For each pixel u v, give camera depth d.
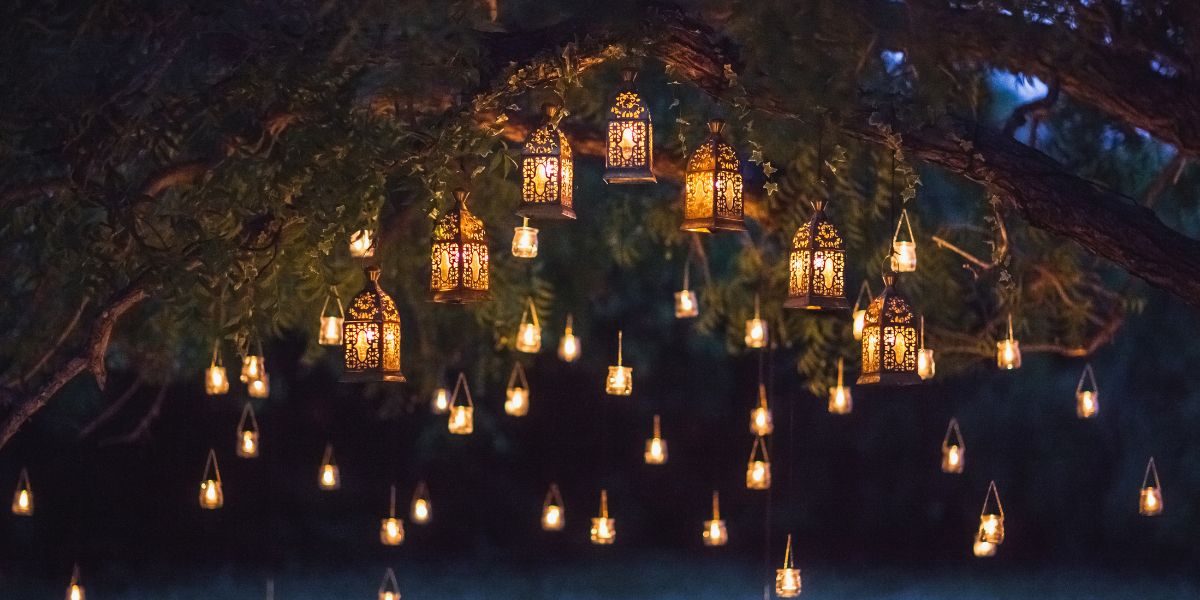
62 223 5.00
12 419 5.16
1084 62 5.25
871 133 4.99
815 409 16.55
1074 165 7.63
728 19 5.02
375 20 4.79
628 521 16.89
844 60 4.86
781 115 5.34
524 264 10.18
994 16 5.18
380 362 4.74
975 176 5.06
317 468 16.41
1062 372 15.36
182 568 15.92
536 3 5.43
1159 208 9.57
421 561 16.64
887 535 16.50
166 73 4.92
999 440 16.08
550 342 12.67
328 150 4.55
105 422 15.66
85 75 4.82
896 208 8.40
